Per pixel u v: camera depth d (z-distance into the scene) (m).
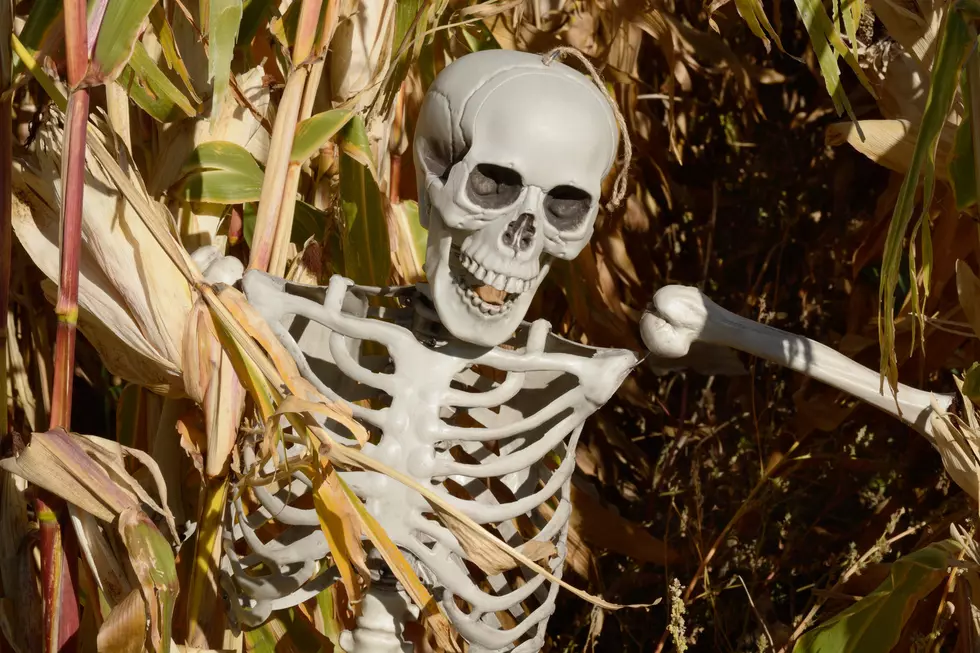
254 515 1.10
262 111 1.36
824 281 2.30
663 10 2.06
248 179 1.27
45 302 1.42
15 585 1.27
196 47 1.25
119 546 1.22
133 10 0.94
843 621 1.34
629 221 2.21
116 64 0.95
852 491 2.08
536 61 1.03
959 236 1.57
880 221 1.83
